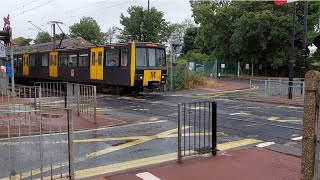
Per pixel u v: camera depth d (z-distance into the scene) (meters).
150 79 23.55
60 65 31.31
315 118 4.82
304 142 4.95
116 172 6.61
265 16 45.09
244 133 10.74
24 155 7.79
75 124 11.80
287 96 21.14
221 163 7.24
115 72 24.31
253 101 20.16
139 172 6.63
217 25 53.41
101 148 8.66
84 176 6.40
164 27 52.94
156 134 10.38
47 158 7.62
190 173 6.61
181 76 28.86
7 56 20.41
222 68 51.88
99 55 25.98
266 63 51.16
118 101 20.20
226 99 21.41
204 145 8.31
